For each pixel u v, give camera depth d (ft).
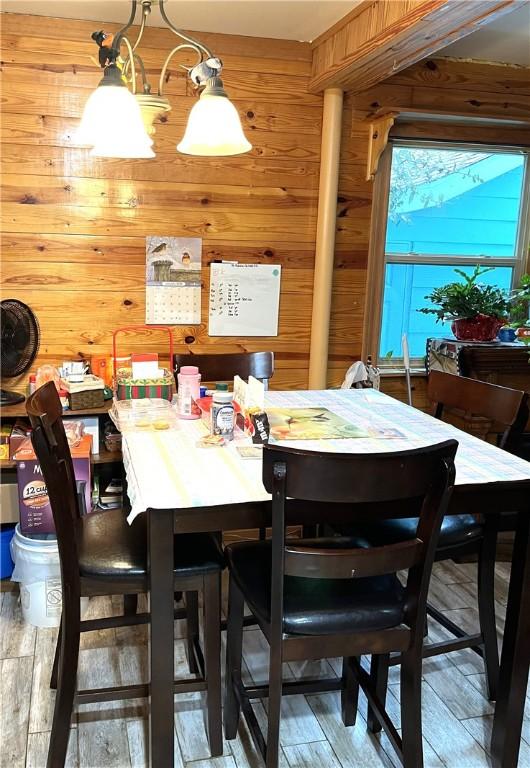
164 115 9.64
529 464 5.87
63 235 9.61
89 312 9.90
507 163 11.73
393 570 4.83
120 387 8.02
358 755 5.96
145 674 6.96
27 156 9.30
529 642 5.66
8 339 9.15
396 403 8.11
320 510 5.28
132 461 5.74
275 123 10.12
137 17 8.99
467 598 8.70
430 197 11.51
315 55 9.84
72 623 5.41
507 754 5.74
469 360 10.32
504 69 10.85
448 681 7.04
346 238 10.75
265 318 10.64
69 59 9.20
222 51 9.73
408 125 10.68
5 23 8.93
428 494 4.83
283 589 5.08
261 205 10.29
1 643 7.47
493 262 11.98
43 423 5.13
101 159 9.53
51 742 5.46
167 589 5.17
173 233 10.01
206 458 5.86
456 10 6.57
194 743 6.06
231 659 5.99
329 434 6.58
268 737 5.05
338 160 10.23
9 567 8.68
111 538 5.91
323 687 6.10
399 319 11.82
